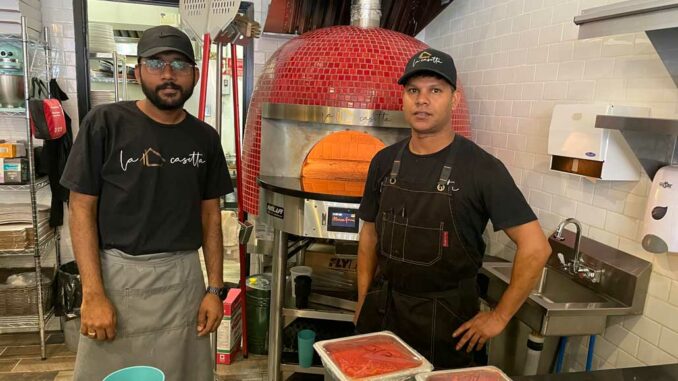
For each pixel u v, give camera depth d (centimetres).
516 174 245
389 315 162
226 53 346
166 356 166
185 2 236
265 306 294
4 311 294
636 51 175
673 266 164
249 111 262
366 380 100
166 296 163
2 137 310
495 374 108
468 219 145
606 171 175
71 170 148
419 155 152
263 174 240
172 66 148
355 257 263
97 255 155
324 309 241
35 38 290
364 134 241
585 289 196
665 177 153
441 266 149
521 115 241
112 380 85
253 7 328
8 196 319
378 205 168
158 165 155
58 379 271
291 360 246
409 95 146
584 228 201
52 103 280
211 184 180
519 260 144
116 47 350
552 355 208
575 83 204
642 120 144
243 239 245
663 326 167
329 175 242
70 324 296
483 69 277
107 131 151
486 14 274
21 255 321
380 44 231
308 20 287
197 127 168
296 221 213
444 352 156
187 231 166
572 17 206
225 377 275
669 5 129
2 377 271
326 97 221
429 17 293
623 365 184
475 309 159
